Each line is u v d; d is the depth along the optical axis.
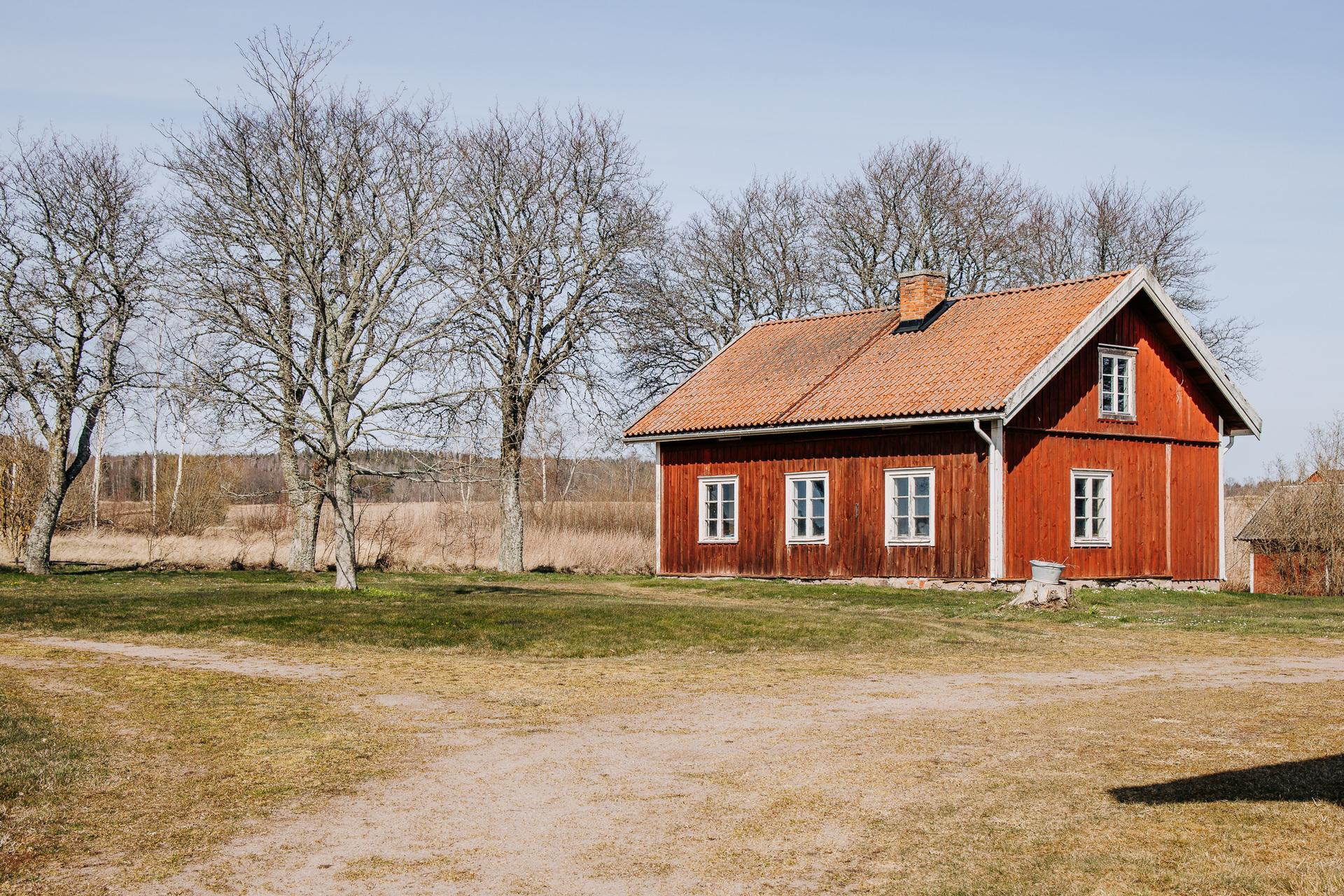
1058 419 27.77
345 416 25.19
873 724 11.49
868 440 28.64
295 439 26.47
